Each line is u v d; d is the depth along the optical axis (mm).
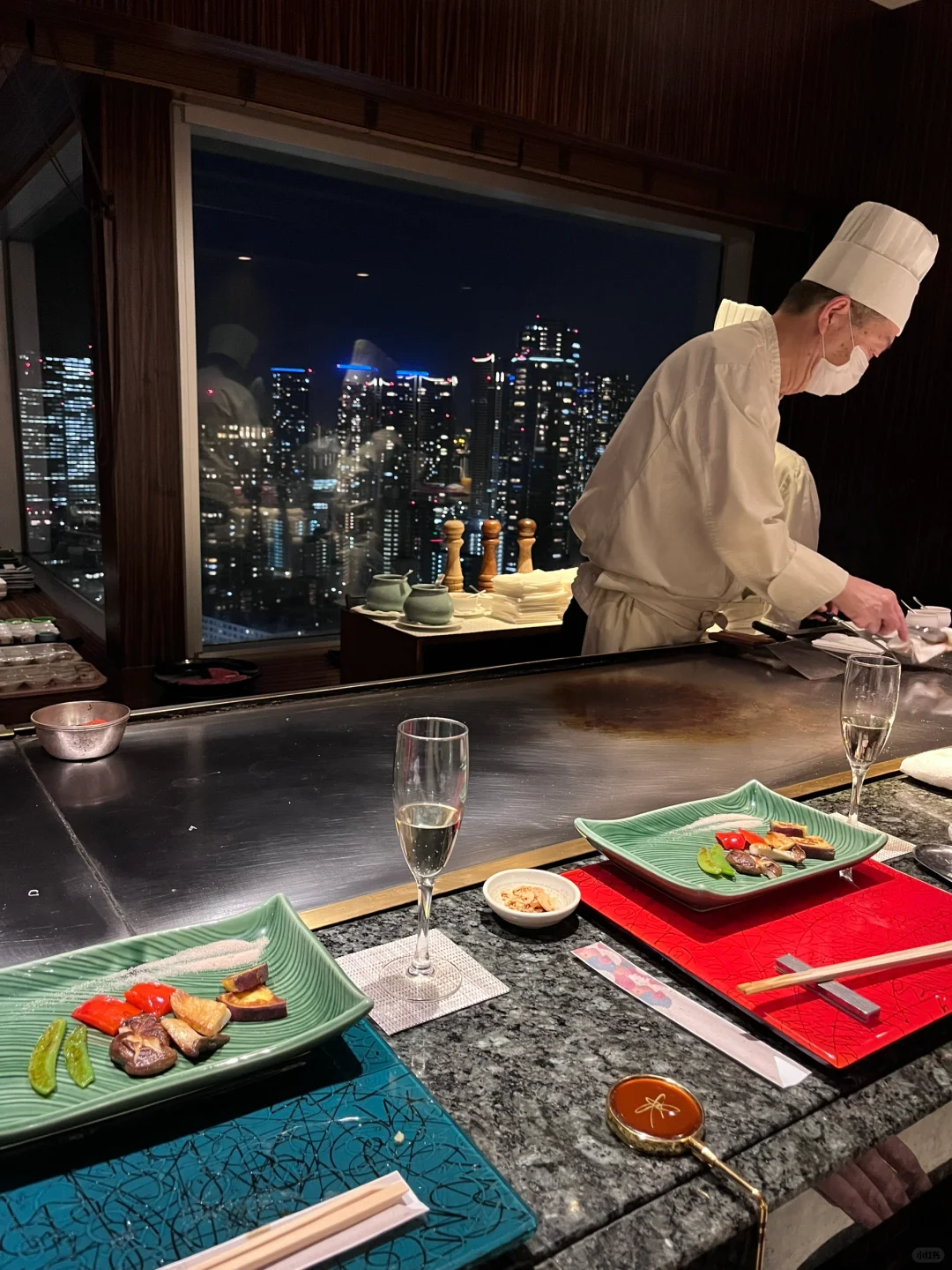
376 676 3027
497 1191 546
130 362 2670
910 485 3670
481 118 2934
